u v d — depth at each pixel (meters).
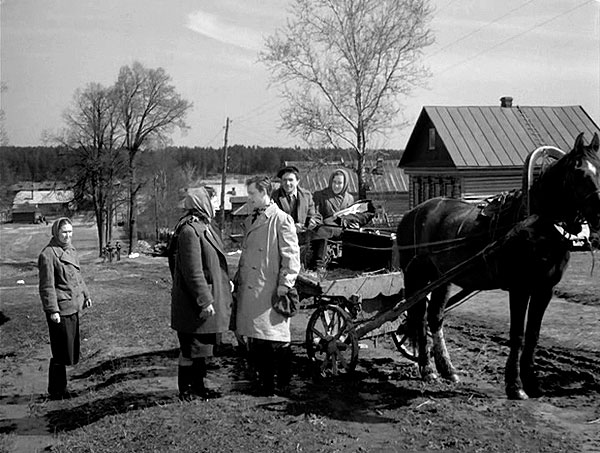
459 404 6.64
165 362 8.94
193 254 6.44
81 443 5.93
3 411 7.48
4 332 12.51
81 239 68.75
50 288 7.67
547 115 33.16
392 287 8.16
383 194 54.94
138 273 24.17
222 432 5.89
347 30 33.38
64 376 7.90
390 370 8.09
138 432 6.01
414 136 35.47
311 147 34.88
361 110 34.09
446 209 7.77
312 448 5.56
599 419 6.16
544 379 7.53
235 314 6.99
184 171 85.62
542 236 6.29
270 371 6.96
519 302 6.65
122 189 47.44
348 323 7.51
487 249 6.60
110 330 11.53
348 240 9.75
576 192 5.97
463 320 11.69
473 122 32.22
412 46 33.62
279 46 33.84
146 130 47.88
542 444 5.57
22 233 75.88
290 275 6.70
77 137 46.47
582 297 13.05
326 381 7.61
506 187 31.39
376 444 5.66
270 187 6.97
